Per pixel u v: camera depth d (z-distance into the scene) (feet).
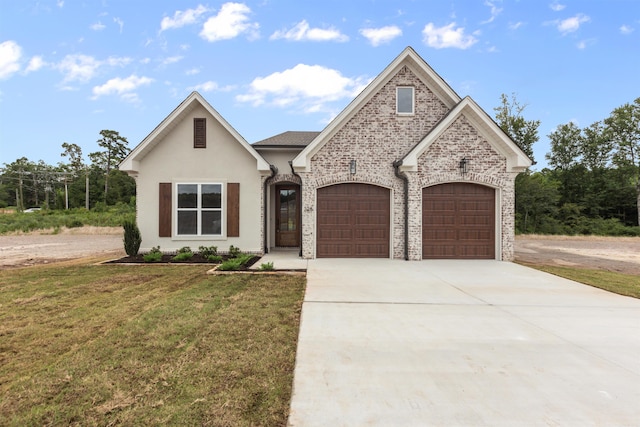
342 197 42.73
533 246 63.21
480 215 41.98
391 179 42.37
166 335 16.55
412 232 40.83
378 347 15.34
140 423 9.86
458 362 13.94
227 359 13.98
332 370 13.14
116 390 11.62
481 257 41.93
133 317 19.42
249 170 45.73
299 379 12.42
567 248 59.72
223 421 9.95
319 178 42.14
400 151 42.68
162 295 24.36
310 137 56.08
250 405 10.79
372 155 42.50
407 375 12.81
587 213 124.06
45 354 14.61
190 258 40.83
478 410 10.62
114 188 207.51
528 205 112.27
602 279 30.78
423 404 10.91
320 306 21.61
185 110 44.80
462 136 41.27
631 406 10.93
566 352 15.02
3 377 12.60
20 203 225.97
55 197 221.87
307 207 42.01
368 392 11.60
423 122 42.98
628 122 117.50
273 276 31.01
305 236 42.04
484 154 41.24
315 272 32.91
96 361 13.78
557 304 22.59
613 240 76.43
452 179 41.19
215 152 45.60
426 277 31.01
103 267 35.63
